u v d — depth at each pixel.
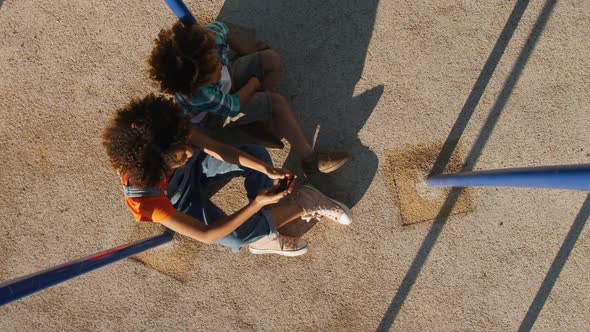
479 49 2.62
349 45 2.68
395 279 2.66
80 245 2.78
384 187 2.66
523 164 2.60
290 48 2.71
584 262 2.58
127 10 2.75
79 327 2.76
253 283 2.72
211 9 2.73
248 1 2.72
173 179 2.27
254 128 2.62
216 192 2.76
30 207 2.78
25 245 2.78
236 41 2.54
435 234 2.64
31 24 2.78
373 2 2.67
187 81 1.93
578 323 2.58
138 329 2.76
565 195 2.58
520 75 2.61
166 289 2.75
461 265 2.63
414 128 2.64
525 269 2.61
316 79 2.70
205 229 2.04
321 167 2.54
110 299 2.77
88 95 2.76
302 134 2.55
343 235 2.69
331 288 2.69
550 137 2.59
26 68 2.78
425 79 2.64
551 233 2.59
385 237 2.66
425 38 2.64
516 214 2.61
